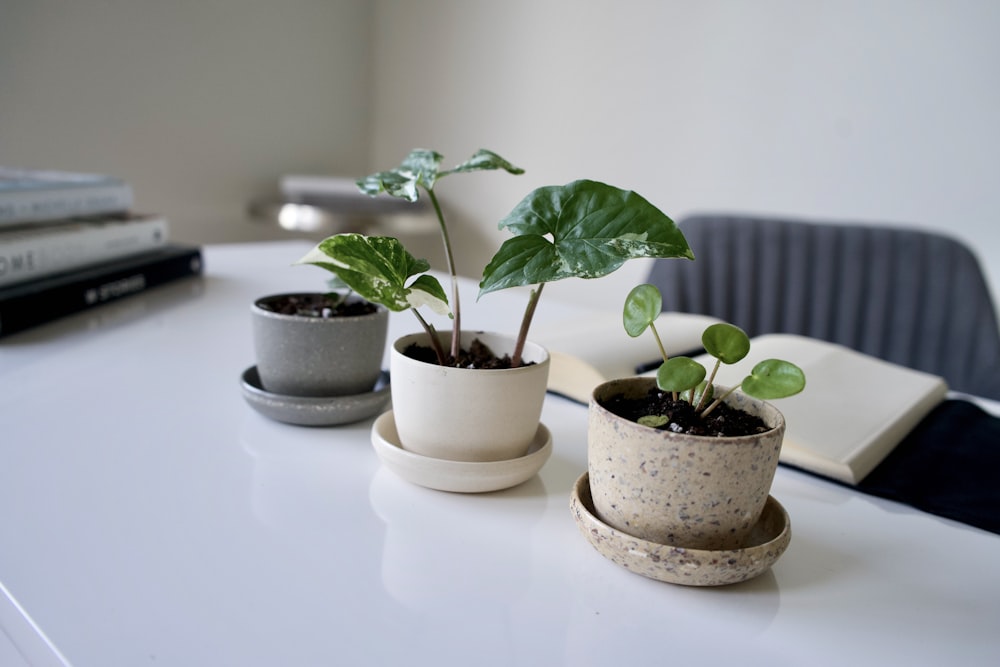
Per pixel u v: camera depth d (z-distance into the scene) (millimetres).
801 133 2094
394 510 582
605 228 503
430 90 2861
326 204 2311
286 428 728
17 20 1949
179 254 1312
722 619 474
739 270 1550
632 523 500
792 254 1528
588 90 2480
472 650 429
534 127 2633
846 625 477
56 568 480
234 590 469
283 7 2596
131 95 2234
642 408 545
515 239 499
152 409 757
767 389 484
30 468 616
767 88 2129
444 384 574
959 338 1396
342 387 717
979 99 1812
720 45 2189
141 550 507
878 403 825
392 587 483
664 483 477
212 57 2420
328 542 531
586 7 2432
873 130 1978
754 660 437
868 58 1952
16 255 1016
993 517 624
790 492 669
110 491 585
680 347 941
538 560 526
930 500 652
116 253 1230
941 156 1887
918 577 540
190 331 1035
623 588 499
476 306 1274
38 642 420
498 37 2652
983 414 873
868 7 1929
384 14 2914
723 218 1577
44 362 878
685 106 2289
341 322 690
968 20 1793
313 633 435
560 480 652
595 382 816
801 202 2131
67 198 1191
